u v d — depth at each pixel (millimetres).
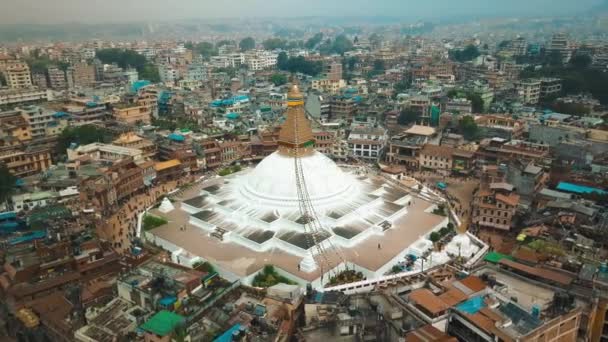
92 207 115625
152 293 69625
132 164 143625
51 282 79250
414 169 163000
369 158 170875
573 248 87750
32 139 174625
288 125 114125
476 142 171875
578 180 127812
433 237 104750
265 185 113688
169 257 96188
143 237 107688
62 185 126125
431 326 55656
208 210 115000
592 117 189625
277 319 66875
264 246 97562
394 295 65938
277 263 92062
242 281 85812
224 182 135000
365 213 112125
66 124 188500
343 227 104500
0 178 122438
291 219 105000
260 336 61156
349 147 172250
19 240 94000
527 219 113188
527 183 123062
